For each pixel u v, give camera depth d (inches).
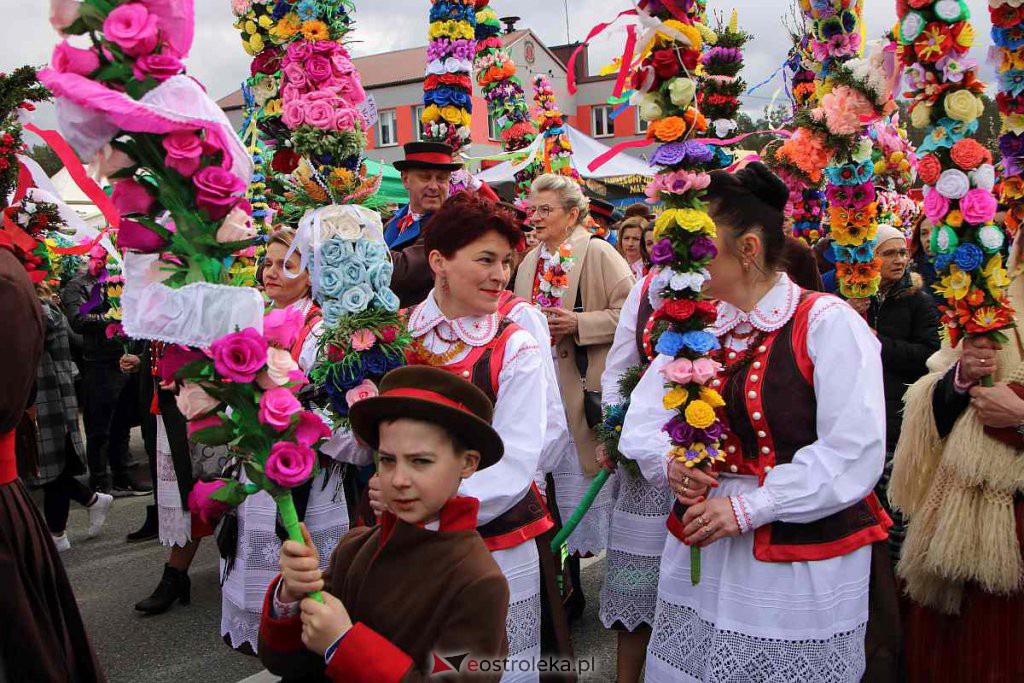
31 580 110.2
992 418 101.3
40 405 207.2
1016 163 115.2
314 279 107.7
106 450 279.1
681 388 90.6
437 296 108.9
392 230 174.6
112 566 207.5
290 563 67.0
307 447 65.2
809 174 123.1
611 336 168.6
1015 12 111.5
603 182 521.7
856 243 134.6
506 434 100.9
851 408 86.4
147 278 63.1
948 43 102.4
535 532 101.6
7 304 104.7
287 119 115.6
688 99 88.4
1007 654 104.9
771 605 88.6
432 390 72.7
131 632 169.3
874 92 115.2
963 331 106.1
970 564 103.3
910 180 193.9
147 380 209.3
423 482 71.3
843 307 90.2
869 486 86.1
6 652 105.7
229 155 62.6
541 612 104.0
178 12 60.8
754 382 91.4
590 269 175.3
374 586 73.9
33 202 146.8
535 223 180.4
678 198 88.7
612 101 93.2
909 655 113.1
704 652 93.6
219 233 63.5
